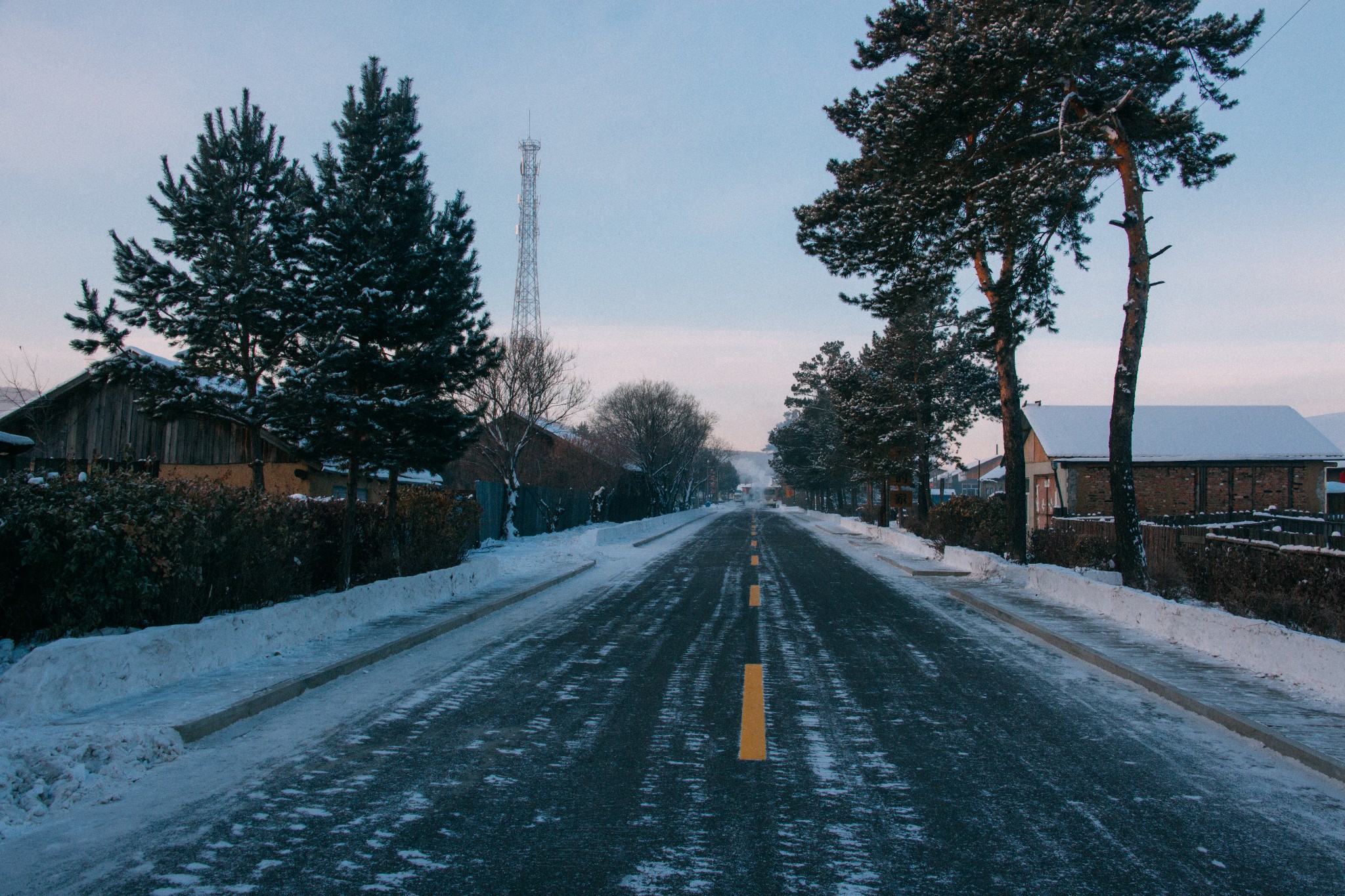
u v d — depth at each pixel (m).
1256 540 13.54
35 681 5.26
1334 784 4.54
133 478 7.41
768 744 5.22
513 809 4.09
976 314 13.91
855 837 3.78
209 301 15.05
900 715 5.95
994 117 13.05
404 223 11.16
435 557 14.30
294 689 6.39
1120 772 4.71
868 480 38.31
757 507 131.75
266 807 4.09
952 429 32.53
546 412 28.73
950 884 3.31
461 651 8.39
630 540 29.14
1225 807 4.18
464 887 3.26
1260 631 7.22
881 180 14.44
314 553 11.05
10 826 3.78
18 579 6.87
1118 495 12.62
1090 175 12.70
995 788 4.45
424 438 11.33
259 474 16.53
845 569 18.50
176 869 3.38
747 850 3.63
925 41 14.03
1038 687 6.86
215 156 15.48
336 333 10.18
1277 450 32.78
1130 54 12.25
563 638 9.22
